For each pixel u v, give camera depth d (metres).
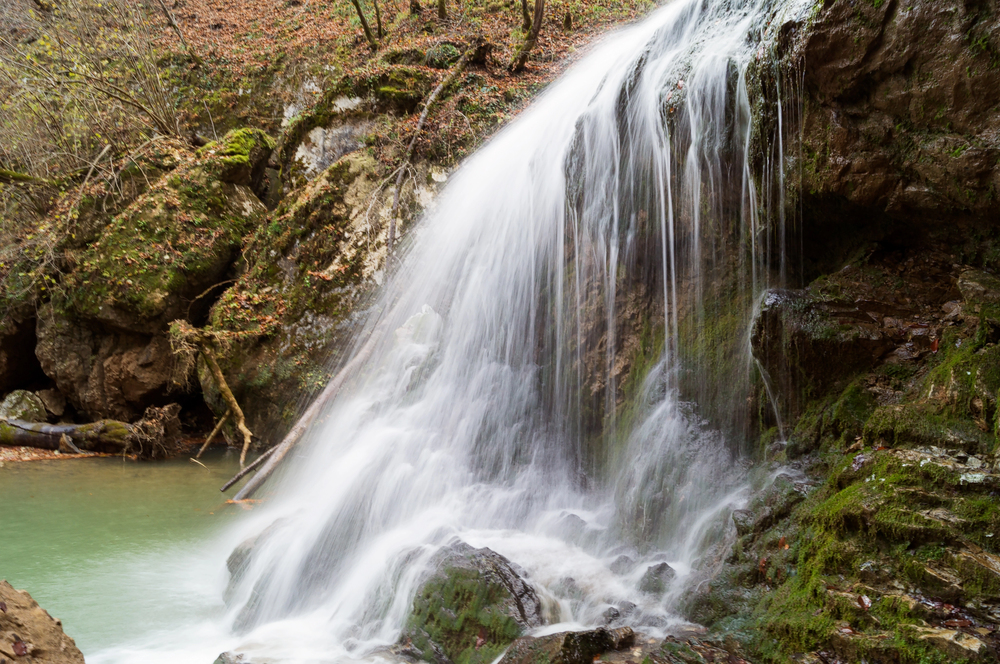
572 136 7.02
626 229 6.34
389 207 11.40
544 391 6.94
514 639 3.92
